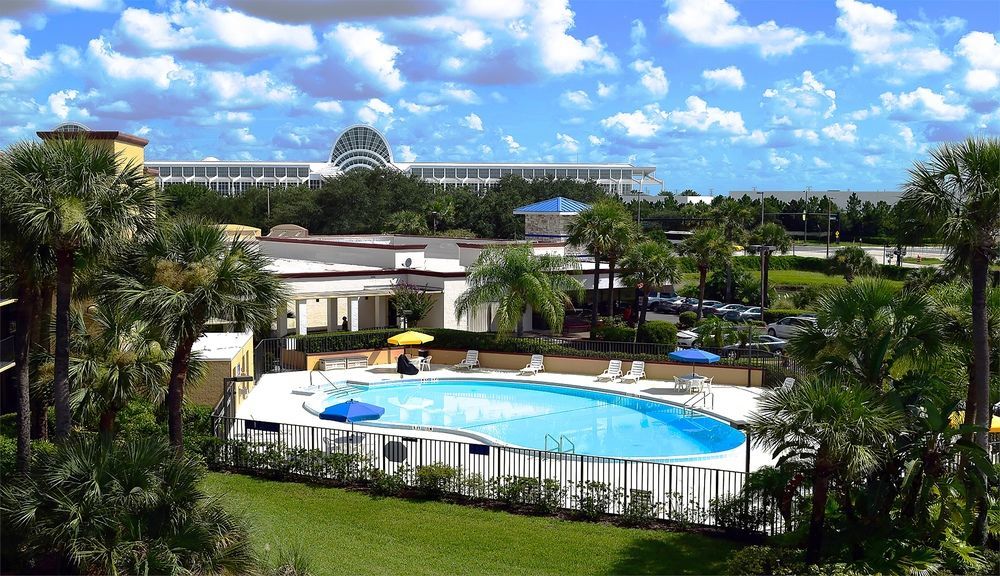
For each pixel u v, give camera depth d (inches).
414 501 780.6
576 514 748.6
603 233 1712.6
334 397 1293.1
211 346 1189.1
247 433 942.4
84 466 502.0
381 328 1740.9
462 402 1291.8
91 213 640.4
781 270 3157.0
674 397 1263.5
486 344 1528.1
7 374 1131.3
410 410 1227.9
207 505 534.6
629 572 621.3
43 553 491.5
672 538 692.1
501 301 1512.1
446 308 1694.1
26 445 673.0
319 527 704.4
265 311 754.8
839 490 614.5
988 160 599.8
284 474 852.0
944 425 588.4
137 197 680.4
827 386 578.2
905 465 609.0
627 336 1658.5
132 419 868.0
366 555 636.1
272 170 6737.2
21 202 622.2
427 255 2278.5
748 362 1378.0
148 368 789.9
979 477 593.0
